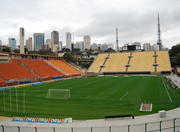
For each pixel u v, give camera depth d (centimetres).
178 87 5356
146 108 3067
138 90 4919
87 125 2269
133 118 2509
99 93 4588
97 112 2914
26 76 7569
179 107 3108
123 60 12419
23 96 4353
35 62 9719
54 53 18162
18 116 2764
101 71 11569
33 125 2303
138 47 15262
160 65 11050
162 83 6344
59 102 3678
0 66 7538
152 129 2059
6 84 6197
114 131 2048
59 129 2142
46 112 2967
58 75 9206
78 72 11281
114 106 3281
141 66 11312
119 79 8031
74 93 4650
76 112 2934
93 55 19112
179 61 12244
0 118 2672
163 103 3425
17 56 9212
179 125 2159
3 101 3847
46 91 5038
